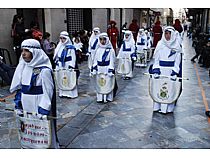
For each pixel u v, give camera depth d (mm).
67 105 6219
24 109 3504
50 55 9000
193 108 5980
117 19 20781
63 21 12938
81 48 12477
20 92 3564
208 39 12164
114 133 4664
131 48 8945
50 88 3365
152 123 5102
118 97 6863
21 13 12305
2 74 7594
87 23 15875
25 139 3422
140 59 11508
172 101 5484
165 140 4395
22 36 9266
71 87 6719
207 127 4926
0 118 5332
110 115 5531
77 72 6852
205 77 9320
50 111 3512
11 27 9766
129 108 5977
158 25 14656
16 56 9938
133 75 9719
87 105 6211
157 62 5562
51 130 3389
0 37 9453
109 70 6230
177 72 5383
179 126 4965
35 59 3295
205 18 21875
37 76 3336
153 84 5551
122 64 8961
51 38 12258
